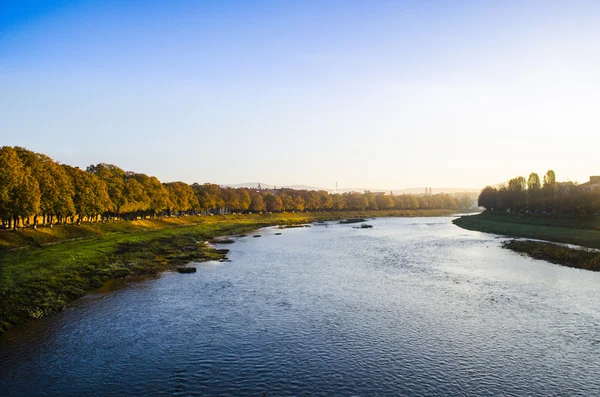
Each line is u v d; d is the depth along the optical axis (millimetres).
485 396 25656
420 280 57875
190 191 181625
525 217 157375
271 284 55688
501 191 195000
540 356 31547
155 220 148625
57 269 57031
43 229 88938
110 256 72812
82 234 99062
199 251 87312
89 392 26031
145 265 68188
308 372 28891
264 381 27531
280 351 32562
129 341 34562
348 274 62625
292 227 173750
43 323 38844
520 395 25812
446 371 29047
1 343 33812
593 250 81438
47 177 89438
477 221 181000
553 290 51594
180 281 57562
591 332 36562
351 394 25828
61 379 27703
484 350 32688
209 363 30359
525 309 43406
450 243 105375
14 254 66688
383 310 43281
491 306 44562
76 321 39594
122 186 129375
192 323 39250
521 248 89188
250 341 34656
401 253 86312
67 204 94625
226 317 41062
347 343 34188
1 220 85938
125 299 47719
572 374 28609
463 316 41125
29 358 30938
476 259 77125
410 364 30188
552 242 100312
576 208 130500
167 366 29812
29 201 78188
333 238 121625
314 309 43781
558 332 36562
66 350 32531
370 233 140125
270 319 40438
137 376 28219
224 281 57625
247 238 122625
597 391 26281
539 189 160750
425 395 25750
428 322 39406
